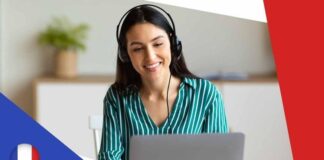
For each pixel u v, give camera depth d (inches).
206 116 70.0
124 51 66.6
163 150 52.4
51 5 163.5
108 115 69.6
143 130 67.8
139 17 62.8
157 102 69.0
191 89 69.9
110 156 66.4
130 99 69.3
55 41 157.8
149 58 62.9
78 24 163.8
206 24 165.9
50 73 166.1
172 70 70.3
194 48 166.2
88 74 165.6
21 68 165.0
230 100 154.2
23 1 162.9
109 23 164.7
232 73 157.0
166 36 64.0
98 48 165.3
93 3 163.8
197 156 53.2
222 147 53.2
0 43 162.6
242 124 154.2
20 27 163.6
